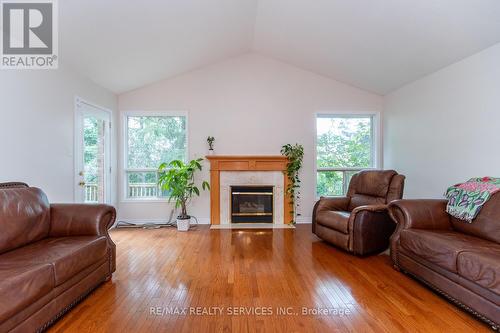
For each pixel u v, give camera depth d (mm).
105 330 1727
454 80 3270
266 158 4727
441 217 2633
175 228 4473
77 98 3566
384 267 2785
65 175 3316
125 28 3000
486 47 2803
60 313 1809
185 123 4824
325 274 2602
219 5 3072
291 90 4852
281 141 4848
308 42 3885
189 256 3107
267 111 4836
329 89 4875
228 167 4719
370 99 4914
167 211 4793
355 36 3359
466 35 2701
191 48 3957
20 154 2625
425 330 1730
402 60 3559
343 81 4824
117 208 4719
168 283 2402
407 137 4211
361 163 4996
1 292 1368
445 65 3357
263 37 4168
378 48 3465
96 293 2215
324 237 3559
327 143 4992
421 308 1991
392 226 3281
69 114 3393
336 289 2291
